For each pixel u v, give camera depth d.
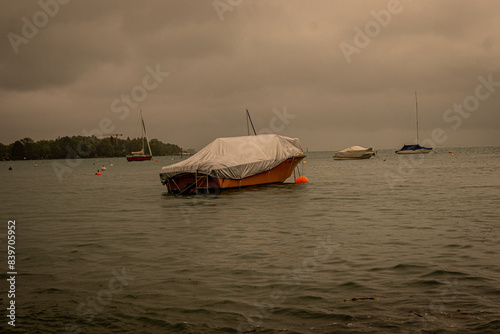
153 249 12.32
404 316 6.79
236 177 30.77
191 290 8.40
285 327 6.57
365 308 7.19
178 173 29.97
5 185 46.38
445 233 13.41
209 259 10.87
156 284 8.85
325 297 7.80
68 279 9.39
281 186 33.41
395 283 8.48
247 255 11.20
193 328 6.63
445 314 6.82
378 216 17.47
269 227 15.62
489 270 9.17
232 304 7.58
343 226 15.34
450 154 127.56
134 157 135.38
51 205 25.27
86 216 19.97
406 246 11.71
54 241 13.87
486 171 47.28
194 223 17.09
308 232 14.36
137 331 6.58
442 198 23.33
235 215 19.00
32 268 10.41
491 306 7.09
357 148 99.94
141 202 25.81
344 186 33.00
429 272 9.14
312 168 67.00
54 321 7.00
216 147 31.75
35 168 115.94
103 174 70.44
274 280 8.91
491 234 13.04
